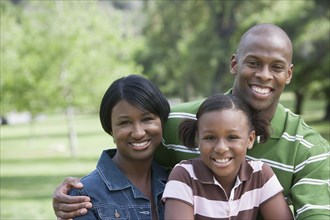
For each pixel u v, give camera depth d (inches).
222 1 1524.4
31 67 957.8
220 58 1517.0
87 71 972.6
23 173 737.6
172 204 130.3
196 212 131.3
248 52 140.3
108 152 150.3
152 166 149.5
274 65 139.6
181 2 1665.8
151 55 1887.3
